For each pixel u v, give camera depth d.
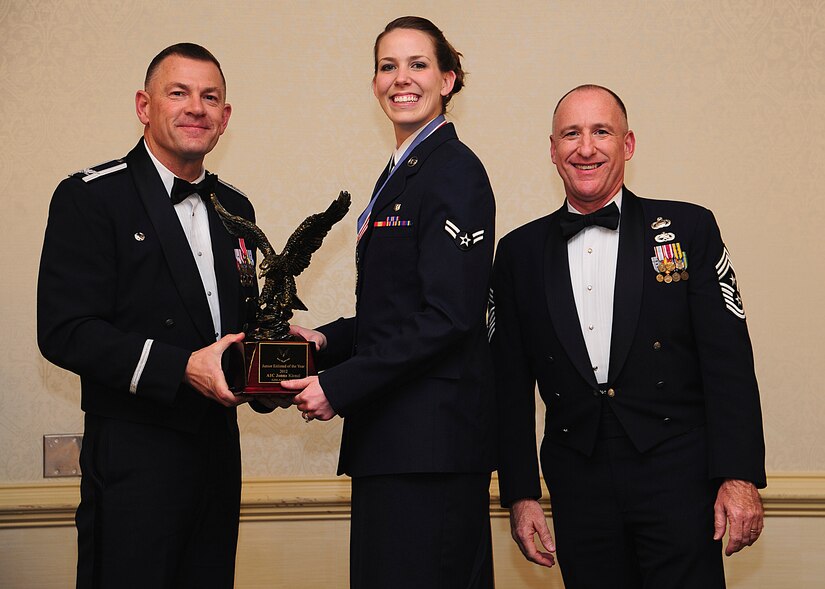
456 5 3.07
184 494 2.06
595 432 2.14
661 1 3.08
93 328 1.99
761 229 3.06
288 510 2.95
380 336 1.95
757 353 3.04
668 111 3.07
